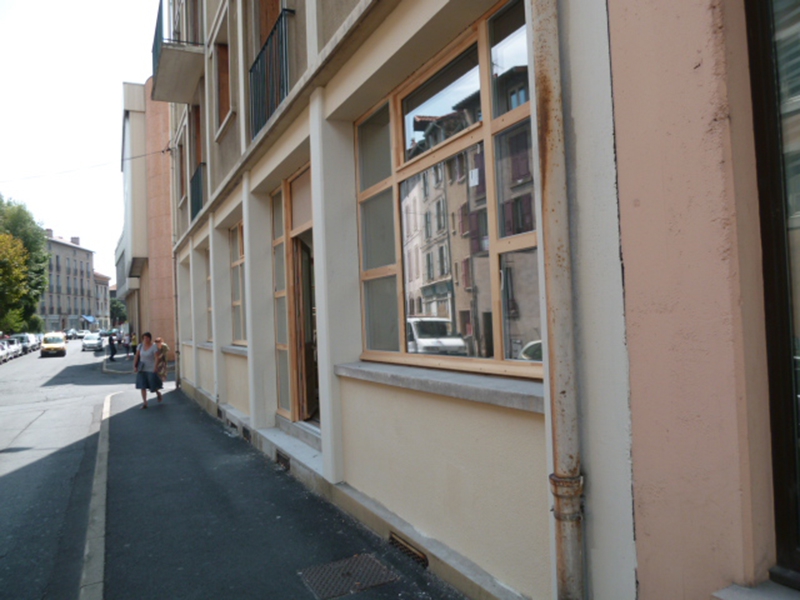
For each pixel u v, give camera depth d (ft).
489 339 11.74
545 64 8.30
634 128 7.19
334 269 17.17
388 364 15.60
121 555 14.99
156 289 106.52
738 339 6.07
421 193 14.16
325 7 16.76
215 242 36.86
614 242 7.56
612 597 7.72
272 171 23.62
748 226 6.20
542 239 8.49
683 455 6.66
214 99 34.96
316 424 24.20
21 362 136.67
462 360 12.47
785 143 6.15
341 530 15.40
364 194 17.15
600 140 7.75
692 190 6.46
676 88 6.62
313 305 25.57
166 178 107.86
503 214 11.19
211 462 24.76
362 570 12.87
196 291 46.96
